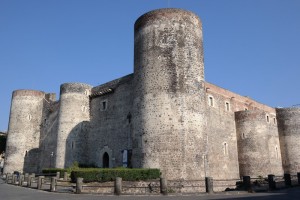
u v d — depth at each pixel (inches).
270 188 856.3
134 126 1095.0
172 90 1039.6
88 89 1569.9
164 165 984.3
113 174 942.4
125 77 1398.9
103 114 1469.0
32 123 1872.5
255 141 1491.1
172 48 1074.7
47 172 1311.5
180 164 978.1
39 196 741.3
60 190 884.0
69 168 1232.2
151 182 932.0
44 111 1893.5
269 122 1818.4
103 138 1427.2
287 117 1865.2
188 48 1092.5
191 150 1003.9
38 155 1836.9
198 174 995.9
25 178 1230.9
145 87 1075.9
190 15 1133.7
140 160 1033.5
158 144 1005.2
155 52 1083.3
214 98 1496.1
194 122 1037.2
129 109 1331.2
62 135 1473.9
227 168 1444.4
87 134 1510.8
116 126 1378.0
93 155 1453.0
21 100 1887.3
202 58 1144.2
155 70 1068.5
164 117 1019.3
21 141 1818.4
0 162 2586.1
